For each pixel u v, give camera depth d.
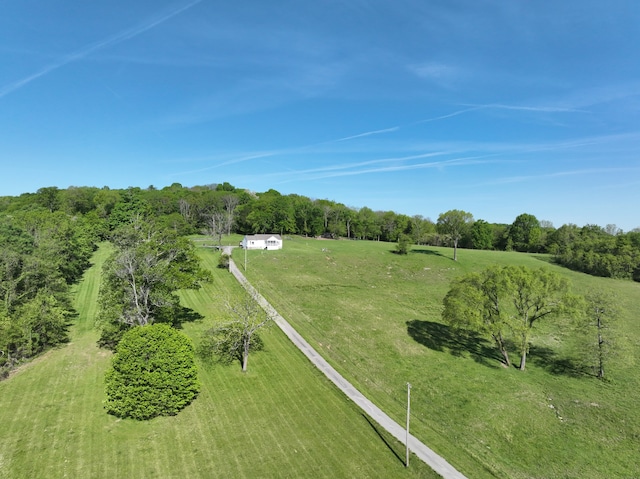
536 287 43.00
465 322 44.97
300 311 56.75
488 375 41.66
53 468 23.05
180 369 29.81
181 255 47.12
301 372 37.72
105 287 41.44
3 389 31.64
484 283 46.38
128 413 28.53
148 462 24.22
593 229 133.62
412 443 28.25
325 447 26.77
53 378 33.78
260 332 46.88
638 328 55.81
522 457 28.83
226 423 28.88
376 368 41.56
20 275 44.25
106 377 29.41
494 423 32.62
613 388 39.72
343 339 48.03
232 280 70.25
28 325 37.34
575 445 30.42
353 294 69.06
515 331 43.31
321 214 147.88
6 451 24.14
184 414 29.73
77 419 28.09
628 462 28.67
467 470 25.95
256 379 35.81
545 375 42.66
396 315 59.41
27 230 71.38
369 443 27.62
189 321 49.44
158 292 41.09
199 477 23.14
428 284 80.00
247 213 147.12
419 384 38.78
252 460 24.94
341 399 33.34
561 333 55.41
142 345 29.25
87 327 46.31
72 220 97.94
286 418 29.97
